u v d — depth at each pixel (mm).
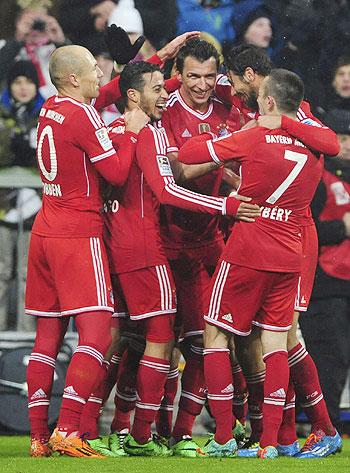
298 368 21297
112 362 22391
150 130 20812
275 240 19984
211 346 20406
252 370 21531
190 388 21891
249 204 19891
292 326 21312
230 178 22250
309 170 20031
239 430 23172
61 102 20422
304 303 21438
